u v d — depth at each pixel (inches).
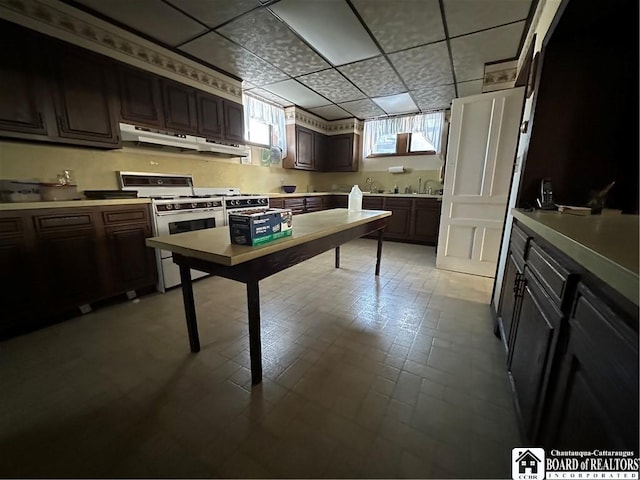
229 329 71.1
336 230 61.3
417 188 190.5
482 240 114.3
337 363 58.4
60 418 44.1
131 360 58.6
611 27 50.6
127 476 35.4
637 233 30.8
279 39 94.3
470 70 117.5
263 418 44.4
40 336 67.4
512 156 103.7
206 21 84.2
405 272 119.5
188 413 45.3
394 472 36.1
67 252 73.0
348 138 201.5
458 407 46.9
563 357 29.3
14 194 72.0
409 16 80.6
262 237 45.0
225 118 125.2
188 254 42.5
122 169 98.7
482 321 77.1
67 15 75.9
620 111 52.9
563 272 30.8
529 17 79.7
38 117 72.6
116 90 87.9
